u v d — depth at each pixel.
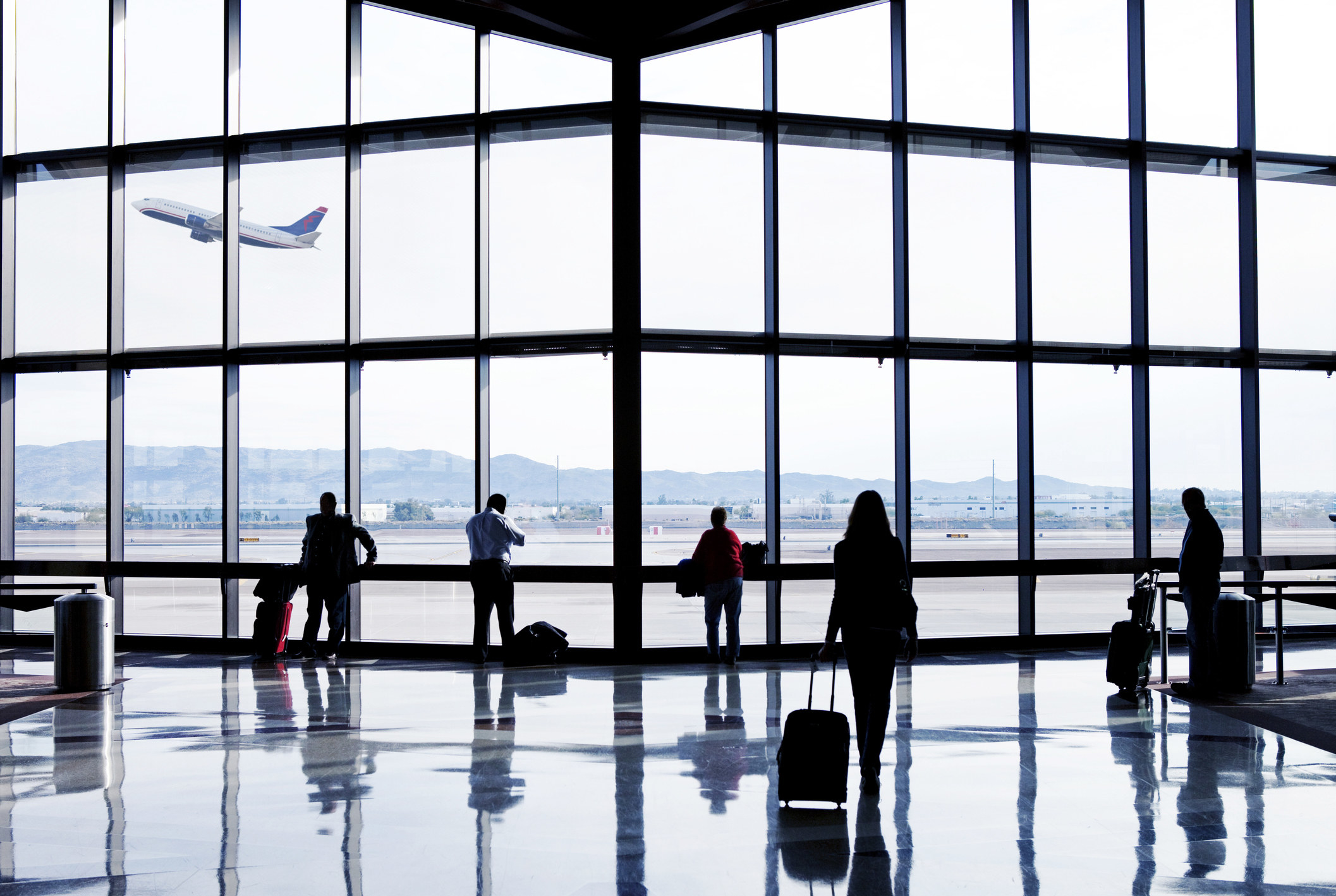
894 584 5.13
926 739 6.15
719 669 8.79
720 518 9.00
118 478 10.36
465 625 9.77
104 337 10.69
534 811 4.72
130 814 4.67
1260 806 4.78
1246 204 10.43
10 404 10.65
